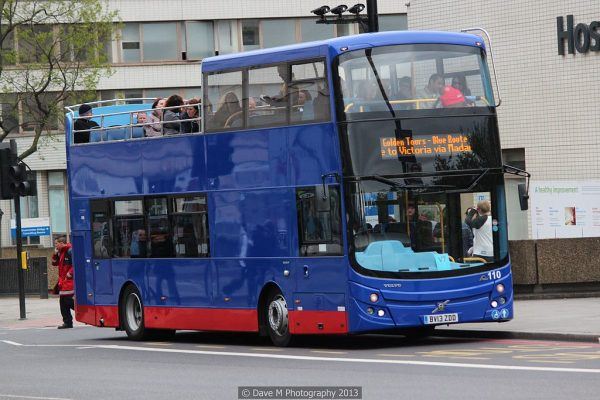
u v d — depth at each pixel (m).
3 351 39.28
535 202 48.69
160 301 39.91
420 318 32.19
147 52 105.06
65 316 51.62
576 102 57.94
